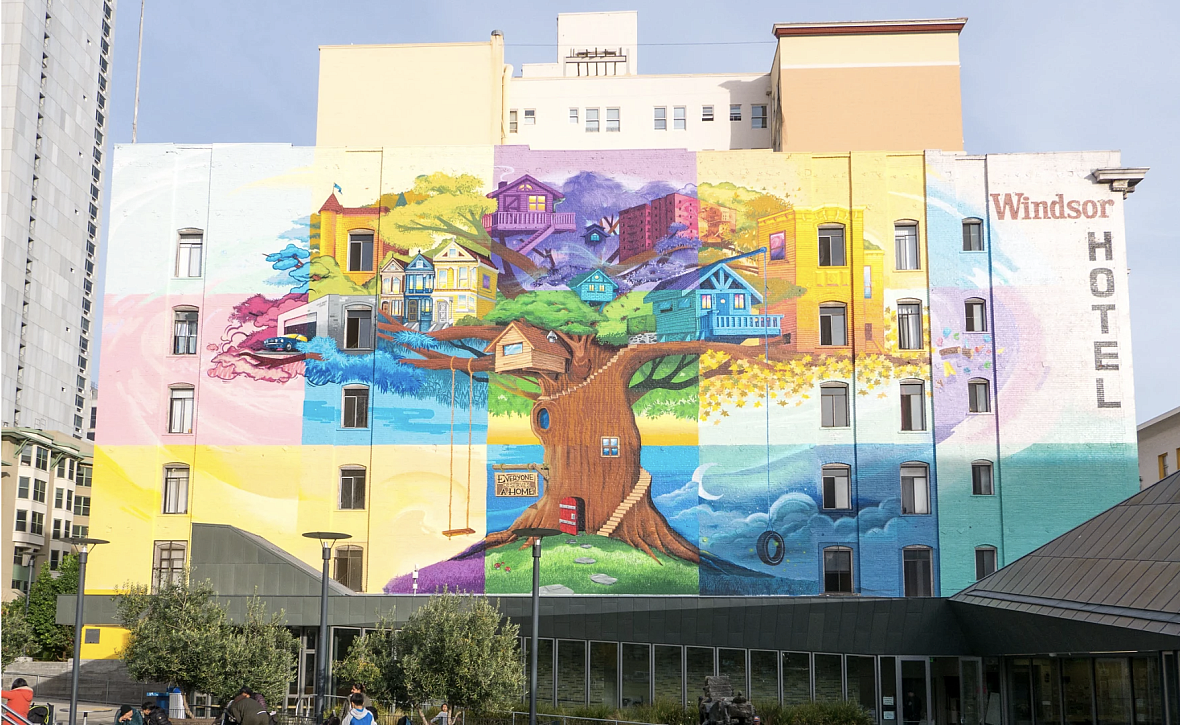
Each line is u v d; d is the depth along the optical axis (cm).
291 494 5488
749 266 5634
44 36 13075
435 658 3594
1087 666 3947
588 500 5428
